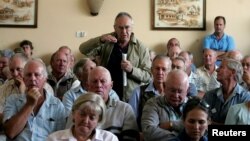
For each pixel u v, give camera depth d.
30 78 2.63
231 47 5.94
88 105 2.16
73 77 3.78
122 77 3.48
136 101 3.10
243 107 2.75
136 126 2.73
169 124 2.59
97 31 5.98
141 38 6.02
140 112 3.08
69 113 2.74
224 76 3.01
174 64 3.54
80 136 2.22
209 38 5.94
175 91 2.68
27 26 5.91
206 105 2.33
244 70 3.57
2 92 3.24
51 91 3.28
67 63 3.81
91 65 3.12
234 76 3.00
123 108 2.75
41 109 2.66
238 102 3.00
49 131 2.65
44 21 5.94
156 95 3.05
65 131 2.25
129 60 3.55
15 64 3.17
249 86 3.54
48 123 2.66
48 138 2.23
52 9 5.94
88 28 5.97
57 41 5.95
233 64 2.99
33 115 2.64
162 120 2.71
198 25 6.05
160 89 3.12
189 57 4.58
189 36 6.05
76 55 5.96
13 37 5.91
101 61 3.60
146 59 3.60
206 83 4.94
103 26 5.98
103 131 2.31
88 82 2.80
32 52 5.91
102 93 2.71
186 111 2.32
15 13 5.90
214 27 5.99
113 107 2.74
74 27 5.96
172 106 2.75
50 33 5.94
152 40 6.02
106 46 3.60
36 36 5.93
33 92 2.49
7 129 2.51
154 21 6.00
